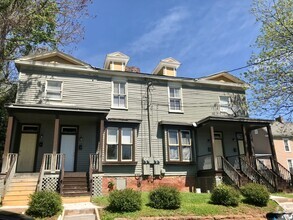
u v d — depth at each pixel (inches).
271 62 613.6
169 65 808.3
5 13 596.1
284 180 614.5
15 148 570.3
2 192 439.5
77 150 603.2
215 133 734.5
